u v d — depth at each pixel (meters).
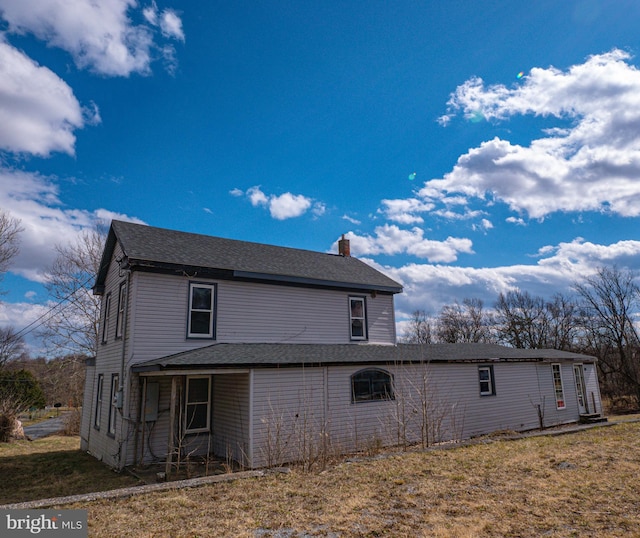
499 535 5.32
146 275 12.88
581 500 6.52
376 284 17.73
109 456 13.01
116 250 15.23
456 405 15.81
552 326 43.41
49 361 33.72
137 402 12.27
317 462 10.38
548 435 12.77
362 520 5.98
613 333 32.78
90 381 17.39
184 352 12.27
